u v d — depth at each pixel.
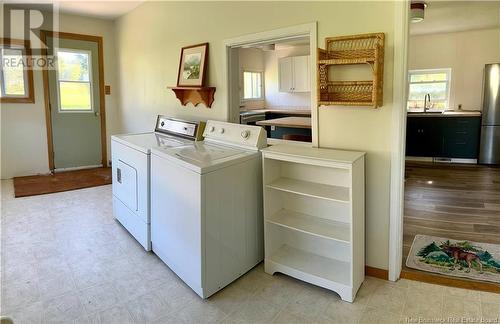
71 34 5.22
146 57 4.51
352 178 2.10
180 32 3.73
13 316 2.04
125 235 3.21
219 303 2.19
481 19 5.20
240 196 2.44
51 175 5.27
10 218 3.59
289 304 2.17
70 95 5.42
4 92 4.95
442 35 6.55
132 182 3.02
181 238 2.38
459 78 6.55
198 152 2.58
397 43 2.15
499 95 5.84
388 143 2.28
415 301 2.16
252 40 2.91
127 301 2.21
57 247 2.95
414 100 7.00
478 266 2.53
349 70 2.37
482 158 6.12
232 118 3.29
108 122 5.77
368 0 2.23
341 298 2.21
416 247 2.85
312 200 2.60
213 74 3.35
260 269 2.62
